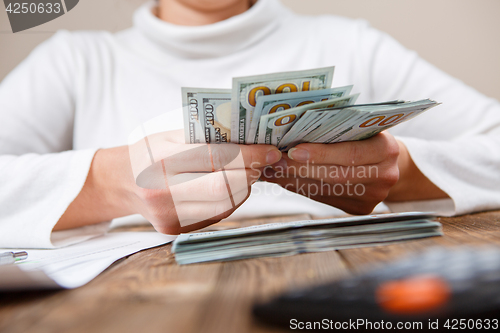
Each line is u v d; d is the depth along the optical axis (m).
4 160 0.78
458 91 1.25
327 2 2.08
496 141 0.93
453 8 2.08
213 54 1.30
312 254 0.46
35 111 1.23
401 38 2.11
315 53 1.33
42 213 0.67
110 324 0.25
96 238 0.74
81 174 0.69
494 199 0.80
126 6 1.62
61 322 0.26
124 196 0.69
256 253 0.47
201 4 1.28
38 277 0.34
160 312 0.27
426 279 0.23
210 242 0.47
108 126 1.27
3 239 0.65
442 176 0.78
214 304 0.28
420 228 0.50
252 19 1.28
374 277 0.25
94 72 1.31
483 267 0.25
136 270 0.44
